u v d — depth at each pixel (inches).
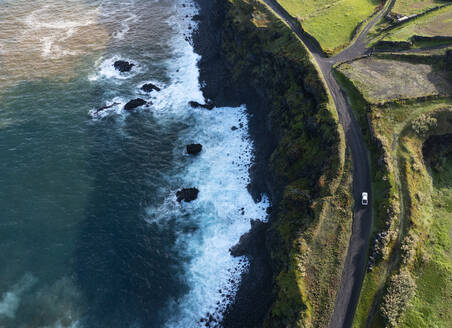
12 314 1873.8
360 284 1668.3
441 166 2176.4
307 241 1835.6
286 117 2615.7
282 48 2869.1
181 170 2652.6
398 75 2498.8
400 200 1888.5
